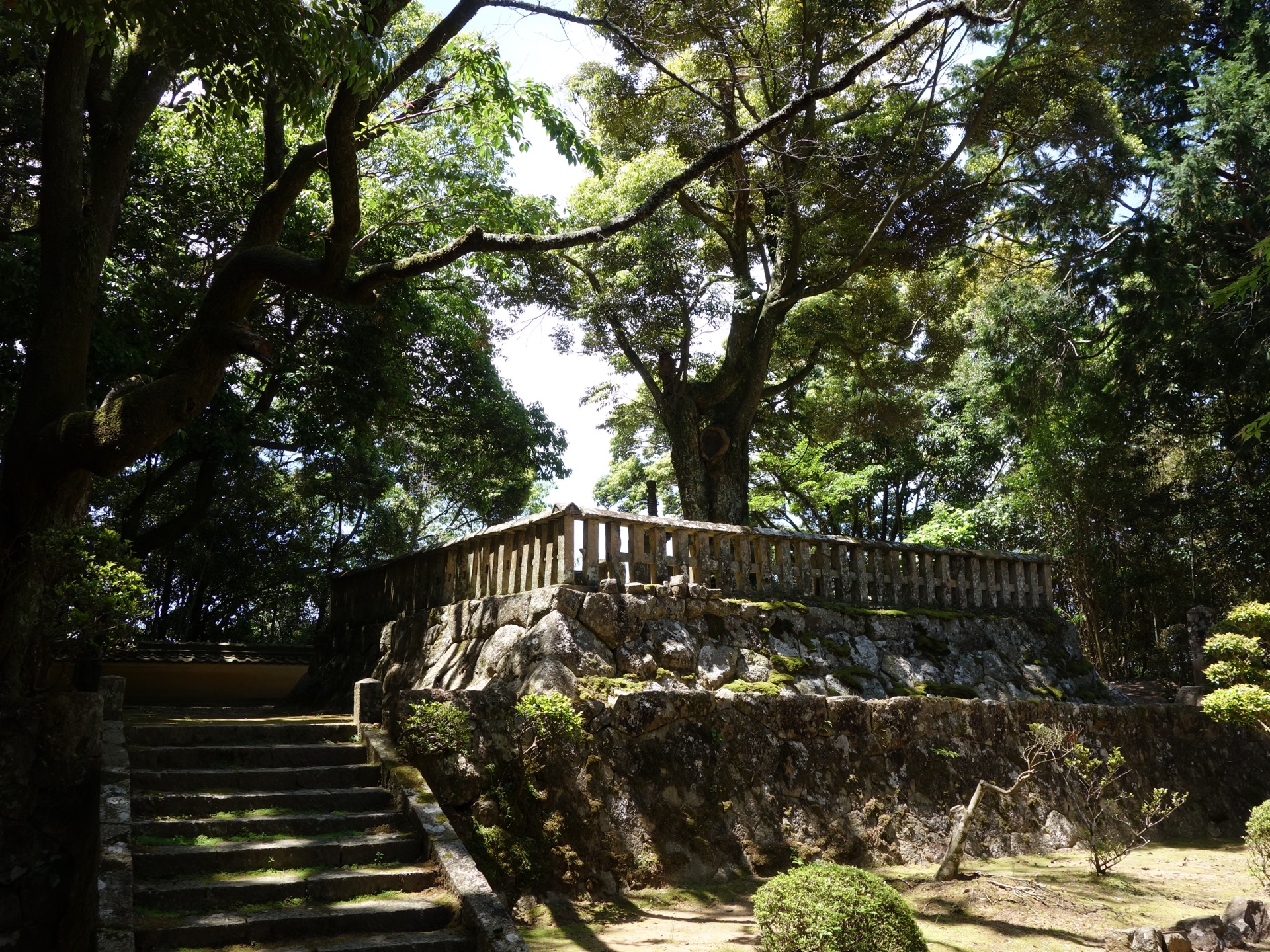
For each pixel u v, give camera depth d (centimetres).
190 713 1234
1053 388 1806
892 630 1182
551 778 792
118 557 752
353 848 661
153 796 676
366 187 1588
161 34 687
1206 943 677
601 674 911
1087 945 676
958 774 1020
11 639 716
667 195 796
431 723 762
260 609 2631
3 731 680
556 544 970
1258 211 1730
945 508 2255
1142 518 1988
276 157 1006
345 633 1448
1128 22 1322
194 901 581
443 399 2045
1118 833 1094
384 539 2634
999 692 1202
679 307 1575
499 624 1009
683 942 653
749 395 1609
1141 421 1988
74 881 640
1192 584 1978
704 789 862
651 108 1584
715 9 1327
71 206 849
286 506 2516
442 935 583
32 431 796
